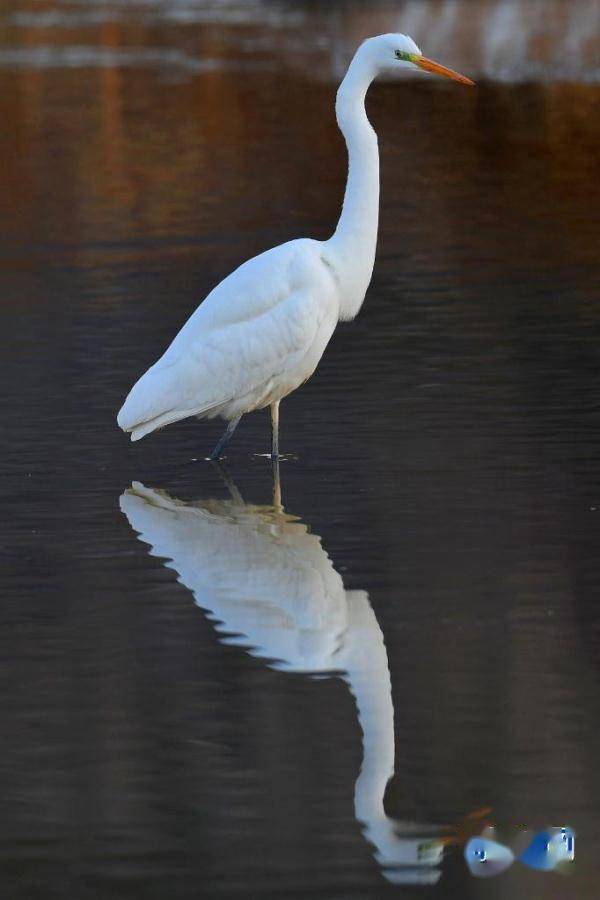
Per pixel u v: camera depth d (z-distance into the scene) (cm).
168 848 641
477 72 3719
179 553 1009
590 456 1184
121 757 721
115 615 900
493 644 830
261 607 904
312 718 752
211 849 639
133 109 3481
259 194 2561
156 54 4425
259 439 1302
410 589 920
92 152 3019
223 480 1185
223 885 614
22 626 888
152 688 795
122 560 1000
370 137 1226
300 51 4312
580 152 2797
